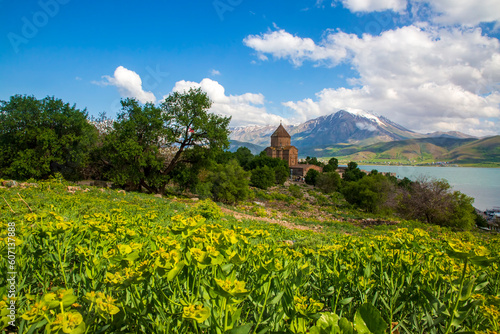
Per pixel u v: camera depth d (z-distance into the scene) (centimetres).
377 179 4281
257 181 6016
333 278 275
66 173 2894
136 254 185
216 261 157
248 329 139
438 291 255
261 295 212
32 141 2688
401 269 270
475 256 174
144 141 2912
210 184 3341
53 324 119
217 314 160
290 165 11938
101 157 3008
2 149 2544
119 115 2927
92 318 151
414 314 238
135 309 171
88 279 234
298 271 238
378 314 129
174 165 3100
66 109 2808
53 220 313
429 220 3338
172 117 2973
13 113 2548
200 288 188
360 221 3253
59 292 134
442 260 293
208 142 3114
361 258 302
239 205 3484
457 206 3183
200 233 187
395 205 3856
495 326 184
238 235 259
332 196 6047
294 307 177
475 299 200
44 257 269
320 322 134
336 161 12119
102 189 2045
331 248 364
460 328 221
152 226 423
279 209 3853
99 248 266
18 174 2573
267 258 252
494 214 6141
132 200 1669
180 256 163
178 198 2758
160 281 216
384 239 337
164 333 162
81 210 826
